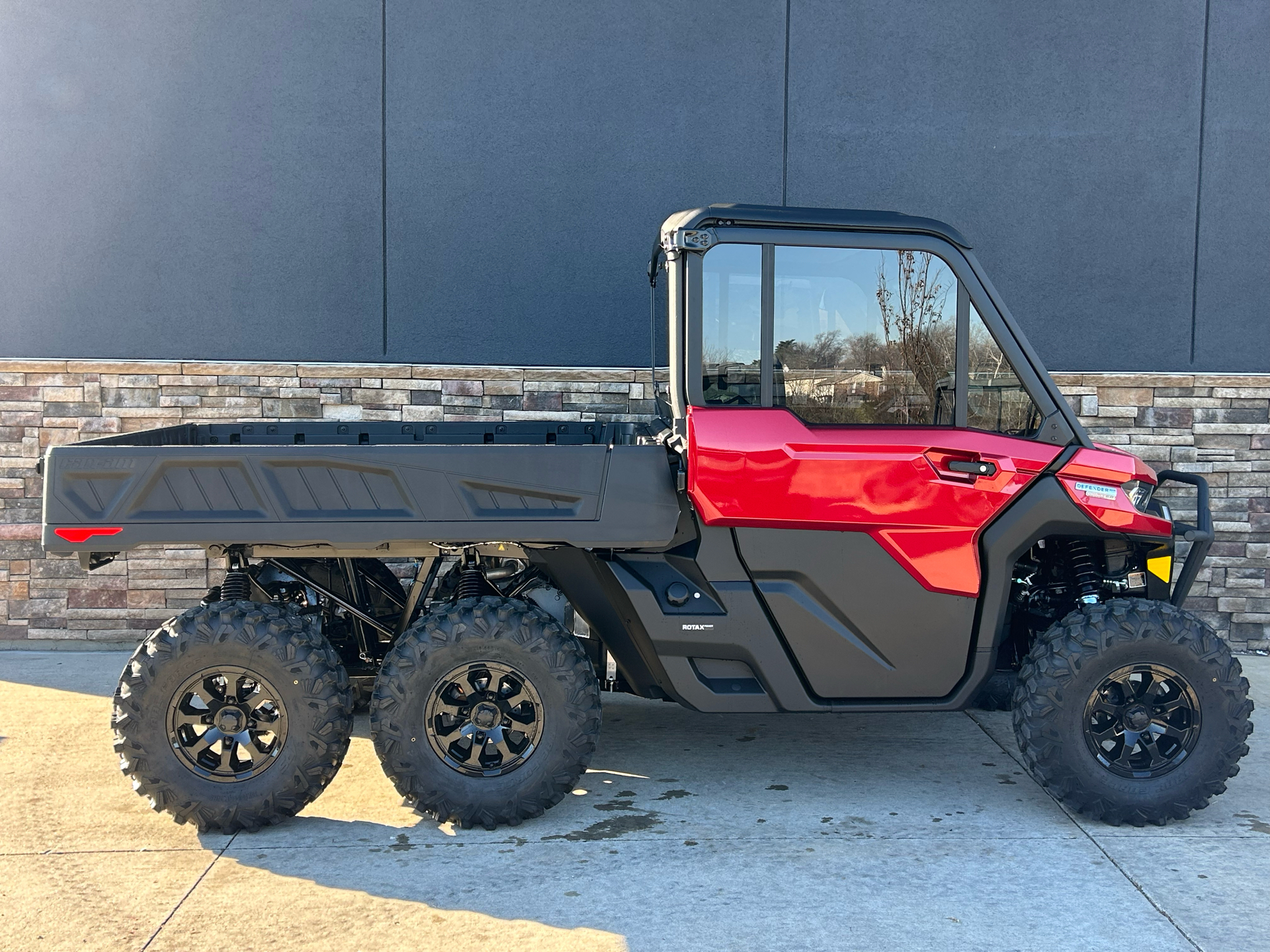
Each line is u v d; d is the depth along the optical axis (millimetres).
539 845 3355
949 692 3600
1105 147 5809
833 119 5762
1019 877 3148
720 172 5750
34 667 5324
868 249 3461
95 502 3275
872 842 3398
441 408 5703
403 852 3295
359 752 4227
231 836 3402
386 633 3838
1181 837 3451
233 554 3619
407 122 5664
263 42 5602
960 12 5734
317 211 5691
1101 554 3877
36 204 5625
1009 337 3494
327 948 2719
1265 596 5844
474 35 5641
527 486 3379
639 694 3809
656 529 3420
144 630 5707
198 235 5676
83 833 3422
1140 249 5852
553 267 5750
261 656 3342
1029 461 3473
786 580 3516
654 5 5668
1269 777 4012
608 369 5723
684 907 2949
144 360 5691
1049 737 3484
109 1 5535
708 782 3928
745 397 3469
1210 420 5797
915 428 3482
